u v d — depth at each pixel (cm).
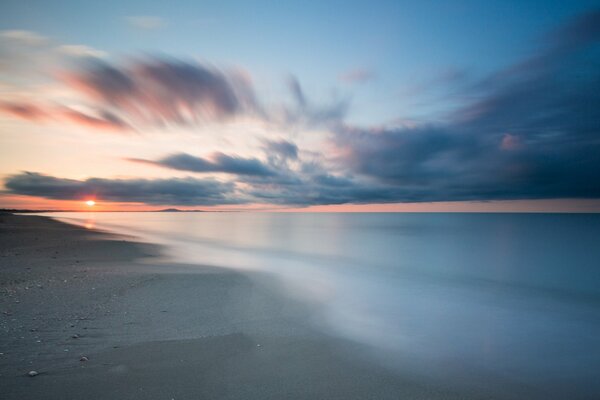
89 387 674
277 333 1063
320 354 920
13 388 656
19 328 982
